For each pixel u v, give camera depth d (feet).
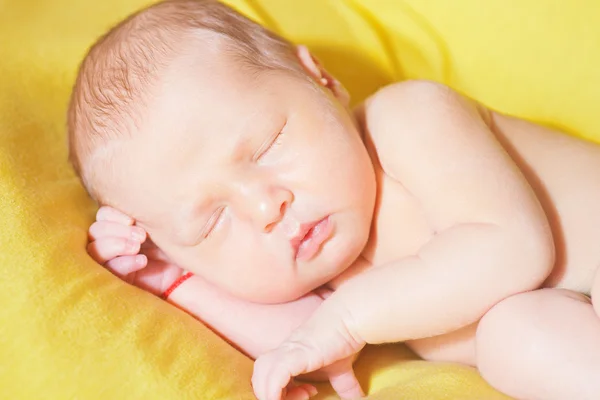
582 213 1.76
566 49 2.15
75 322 1.61
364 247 1.81
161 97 1.73
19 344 1.58
